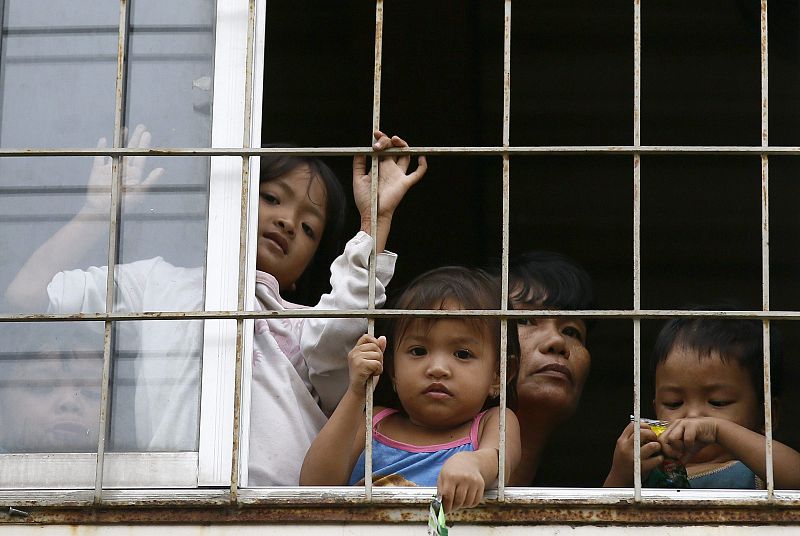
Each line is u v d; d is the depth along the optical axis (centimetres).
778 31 1677
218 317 1075
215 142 1156
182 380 1109
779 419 1600
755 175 2125
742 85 2073
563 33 2023
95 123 1170
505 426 1107
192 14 1180
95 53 1182
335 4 1941
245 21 1178
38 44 1184
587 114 2136
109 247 1095
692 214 2147
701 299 2145
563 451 1995
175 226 1144
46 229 1152
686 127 2142
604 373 2052
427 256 2117
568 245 2167
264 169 1345
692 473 1277
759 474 1271
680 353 1361
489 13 1980
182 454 1091
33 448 1103
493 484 1093
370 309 1088
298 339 1265
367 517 1052
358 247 1227
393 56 2023
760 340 1359
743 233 2142
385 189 1245
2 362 1120
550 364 1429
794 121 1908
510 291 1473
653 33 2020
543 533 1047
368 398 1086
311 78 2038
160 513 1054
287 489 1070
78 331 1128
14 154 1104
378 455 1217
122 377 1110
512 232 2166
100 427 1062
